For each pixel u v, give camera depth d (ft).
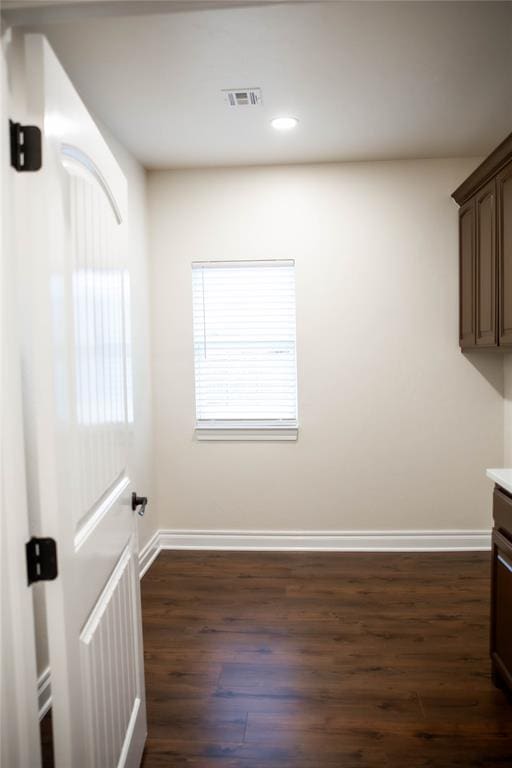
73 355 3.92
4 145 3.16
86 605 4.09
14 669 3.25
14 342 3.22
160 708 6.70
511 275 8.71
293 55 7.32
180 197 12.07
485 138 10.45
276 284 12.13
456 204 11.63
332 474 12.15
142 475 11.32
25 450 3.55
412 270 11.80
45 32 6.66
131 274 10.78
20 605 3.28
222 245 12.06
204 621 8.92
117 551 5.15
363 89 8.35
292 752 5.93
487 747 5.97
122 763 4.99
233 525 12.35
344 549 12.16
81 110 4.21
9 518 3.20
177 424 12.35
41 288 3.38
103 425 4.77
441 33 6.86
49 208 3.42
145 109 8.93
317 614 9.10
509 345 8.86
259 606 9.43
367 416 12.03
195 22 6.49
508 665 6.59
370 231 11.81
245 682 7.22
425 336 11.85
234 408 12.32
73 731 3.69
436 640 8.19
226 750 5.98
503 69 7.79
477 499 11.97
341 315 11.95
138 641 5.90
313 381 12.06
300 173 11.84
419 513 12.05
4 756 3.18
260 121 9.48
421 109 9.10
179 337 12.24
